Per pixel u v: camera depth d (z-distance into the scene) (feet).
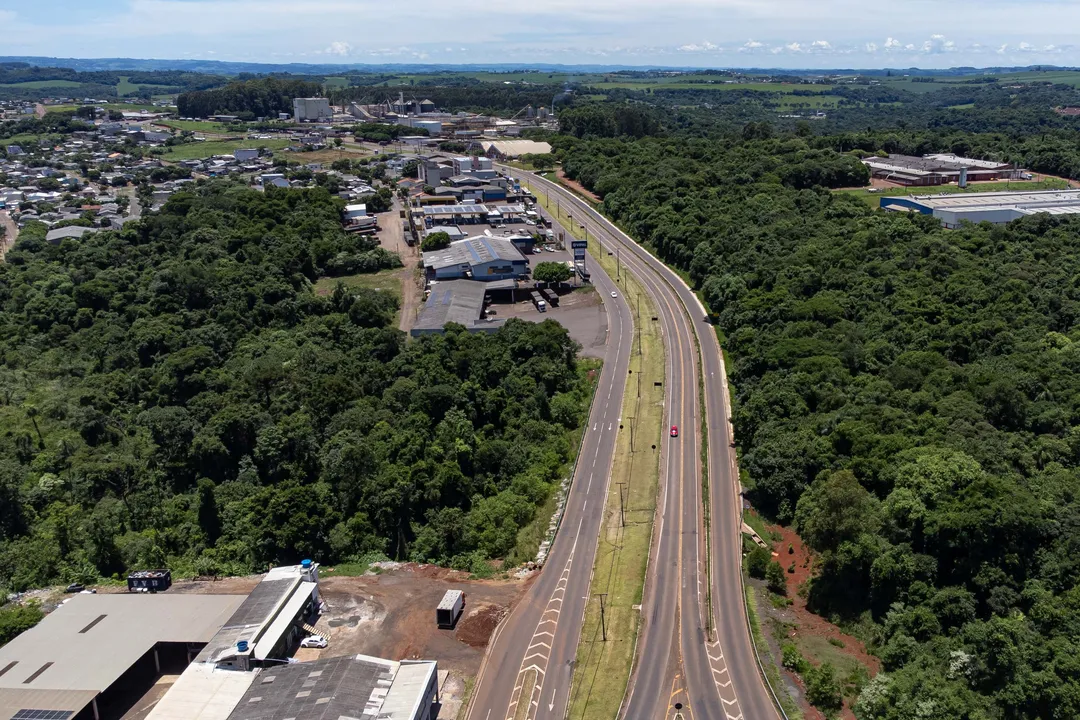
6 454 435.53
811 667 299.79
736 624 321.52
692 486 417.08
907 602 313.94
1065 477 344.90
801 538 372.17
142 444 454.40
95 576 369.91
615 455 449.06
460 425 450.30
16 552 377.09
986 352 471.62
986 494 323.37
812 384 451.12
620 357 568.00
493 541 380.17
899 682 273.75
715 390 516.73
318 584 352.49
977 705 260.62
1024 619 288.92
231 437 442.50
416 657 305.53
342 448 415.23
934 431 378.53
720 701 282.77
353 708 255.70
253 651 286.46
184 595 333.62
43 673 283.18
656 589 341.82
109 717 278.67
